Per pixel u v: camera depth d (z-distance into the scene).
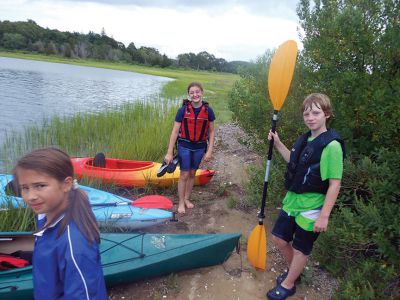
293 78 4.66
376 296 2.98
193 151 4.46
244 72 6.33
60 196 1.58
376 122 3.58
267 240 4.05
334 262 3.47
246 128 5.52
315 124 2.58
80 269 1.53
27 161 1.50
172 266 3.27
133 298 3.13
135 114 9.95
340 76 3.93
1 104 14.66
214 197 5.21
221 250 3.41
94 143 7.61
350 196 3.64
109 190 5.29
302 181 2.68
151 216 4.10
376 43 3.86
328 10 4.46
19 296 2.80
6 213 3.89
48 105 15.30
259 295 3.20
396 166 3.27
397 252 3.01
